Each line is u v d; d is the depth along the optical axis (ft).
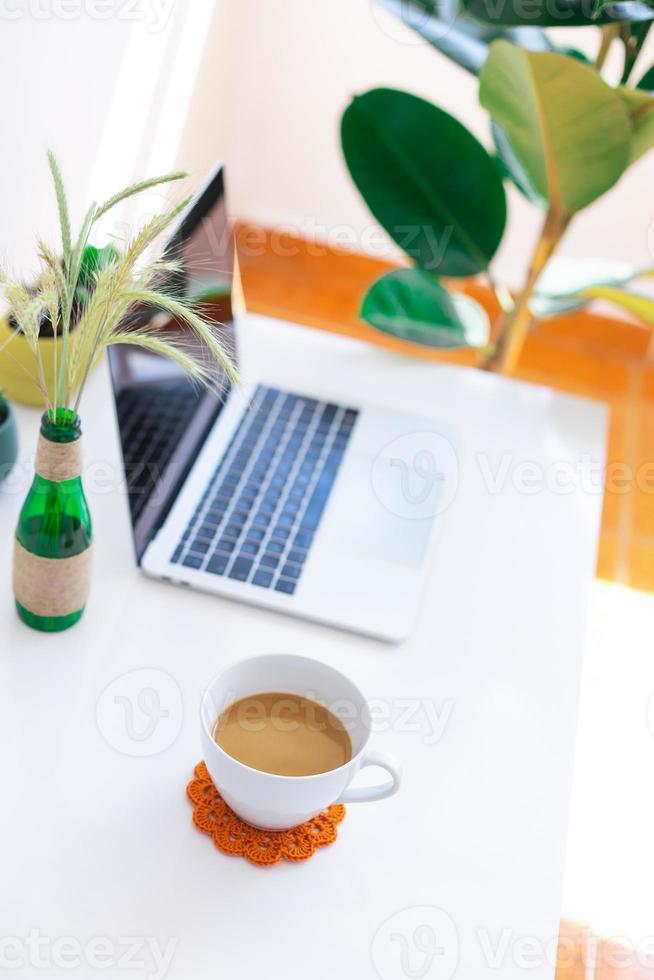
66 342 2.61
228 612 3.29
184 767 2.81
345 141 4.73
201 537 3.49
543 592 3.60
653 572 6.84
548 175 4.39
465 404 4.45
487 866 2.71
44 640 3.08
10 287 2.58
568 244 8.87
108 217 4.54
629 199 8.52
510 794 2.90
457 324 5.02
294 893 2.58
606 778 5.31
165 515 3.53
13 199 3.67
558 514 3.94
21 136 3.59
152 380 3.27
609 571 6.77
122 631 3.16
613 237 8.76
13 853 2.54
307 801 2.52
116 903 2.48
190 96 6.07
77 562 2.95
